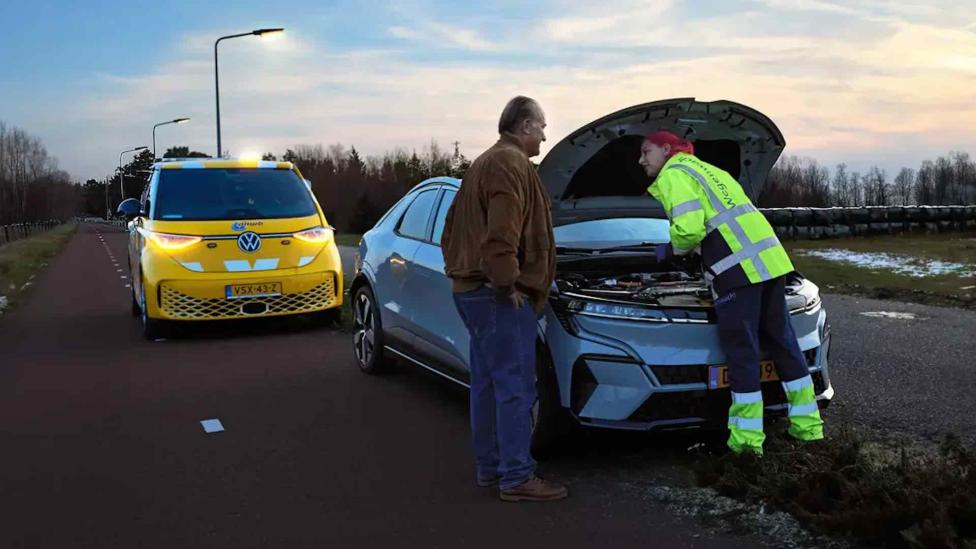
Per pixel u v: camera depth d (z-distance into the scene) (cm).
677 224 396
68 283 1526
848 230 2306
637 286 457
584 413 390
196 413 527
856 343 712
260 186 881
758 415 390
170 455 440
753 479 366
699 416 400
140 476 407
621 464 414
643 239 530
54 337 847
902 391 543
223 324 904
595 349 387
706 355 394
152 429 491
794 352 405
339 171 6712
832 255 1658
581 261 490
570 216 507
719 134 455
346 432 482
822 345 437
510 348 360
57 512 360
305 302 831
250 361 700
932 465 363
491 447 382
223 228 808
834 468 362
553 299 404
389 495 378
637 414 390
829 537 316
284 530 339
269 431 485
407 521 346
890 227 2384
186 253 789
